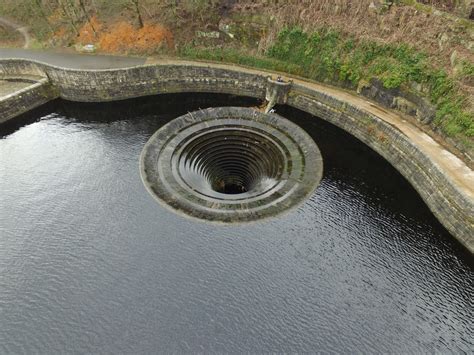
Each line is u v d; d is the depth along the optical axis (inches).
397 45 1615.4
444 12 1550.2
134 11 2148.1
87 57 1995.6
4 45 2124.8
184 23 2049.7
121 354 866.8
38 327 922.7
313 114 1808.6
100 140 1649.9
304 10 1865.2
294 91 1831.9
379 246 1159.0
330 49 1791.3
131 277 1026.7
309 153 1583.4
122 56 2020.2
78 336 903.1
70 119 1856.5
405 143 1429.6
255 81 1899.6
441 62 1482.5
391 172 1489.9
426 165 1326.3
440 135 1419.8
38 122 1835.6
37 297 984.3
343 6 1802.4
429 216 1289.4
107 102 1957.4
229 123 1747.0
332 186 1417.3
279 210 1300.4
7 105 1775.3
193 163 1603.1
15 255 1093.8
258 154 1678.2
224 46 2015.3
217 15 2018.9
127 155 1533.0
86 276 1032.8
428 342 905.5
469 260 1145.4
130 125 1782.7
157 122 1800.0
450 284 1059.9
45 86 1898.4
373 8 1734.7
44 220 1203.9
